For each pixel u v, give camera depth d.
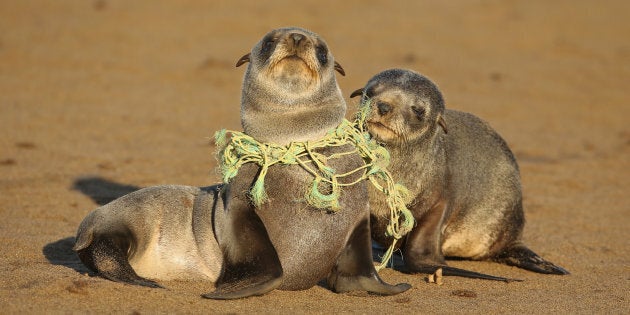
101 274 25.23
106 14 94.75
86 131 56.06
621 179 53.31
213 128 59.75
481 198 33.69
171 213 26.62
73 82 70.19
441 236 32.47
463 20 104.12
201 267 25.98
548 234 38.56
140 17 94.31
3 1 96.94
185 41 86.81
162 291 23.97
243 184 24.72
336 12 102.19
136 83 71.88
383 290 25.12
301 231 24.55
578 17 110.25
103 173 45.25
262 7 101.38
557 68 88.94
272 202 24.52
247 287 23.80
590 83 84.88
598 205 45.75
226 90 72.12
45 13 93.88
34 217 35.62
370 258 25.36
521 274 31.83
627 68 90.75
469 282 29.09
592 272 32.03
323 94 24.88
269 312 23.00
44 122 57.47
